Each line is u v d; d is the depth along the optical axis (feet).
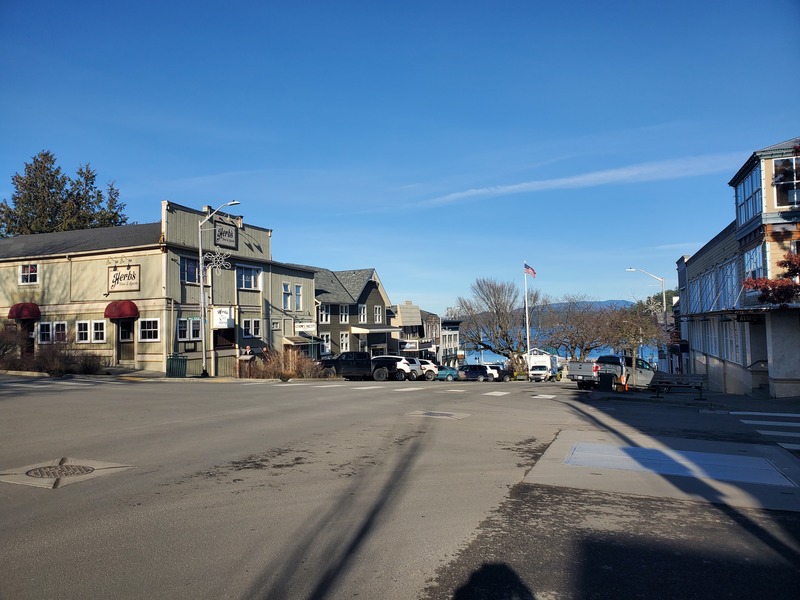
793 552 17.54
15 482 24.23
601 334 168.45
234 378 98.12
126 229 116.26
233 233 120.78
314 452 31.09
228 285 118.42
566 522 20.24
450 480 25.71
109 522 19.47
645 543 18.26
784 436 37.60
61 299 107.86
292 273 142.82
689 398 65.67
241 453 30.55
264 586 14.87
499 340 190.39
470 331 197.77
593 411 50.83
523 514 21.06
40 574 15.38
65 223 189.57
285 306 139.33
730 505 22.43
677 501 22.90
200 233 98.37
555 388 83.41
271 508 21.20
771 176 72.18
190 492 23.11
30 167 194.49
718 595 14.69
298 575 15.57
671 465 28.99
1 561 16.20
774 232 71.87
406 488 24.22
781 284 54.24
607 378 74.23
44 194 194.18
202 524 19.38
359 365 117.19
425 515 20.72
